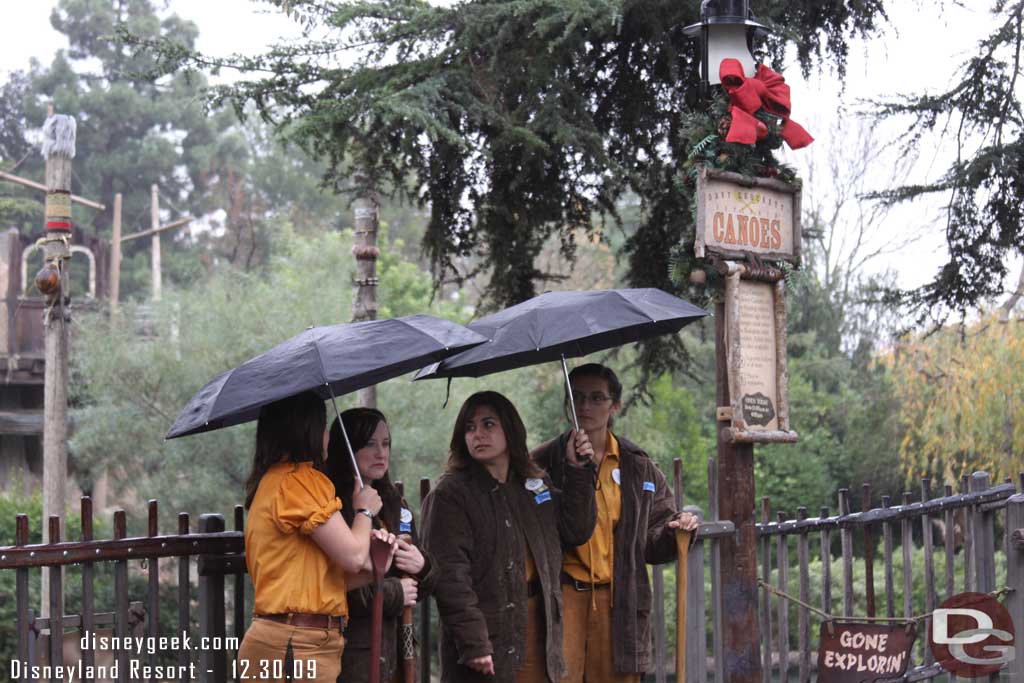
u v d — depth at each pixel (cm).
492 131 789
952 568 684
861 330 2722
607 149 856
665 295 501
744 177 560
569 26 694
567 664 487
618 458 508
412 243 4447
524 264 848
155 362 1888
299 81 798
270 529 393
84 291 3741
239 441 1781
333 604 396
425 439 1797
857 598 1353
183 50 781
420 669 523
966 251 875
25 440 2430
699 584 554
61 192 1219
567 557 493
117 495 1931
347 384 421
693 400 2475
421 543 453
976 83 860
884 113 879
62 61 4672
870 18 798
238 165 4884
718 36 568
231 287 2019
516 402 2000
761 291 568
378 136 755
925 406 2159
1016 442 1873
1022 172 848
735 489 555
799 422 2506
